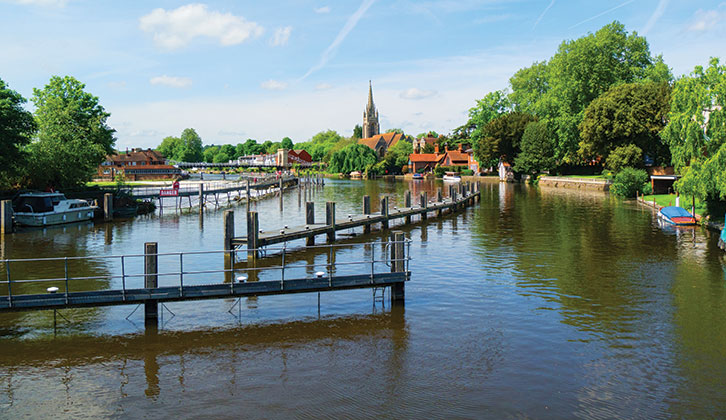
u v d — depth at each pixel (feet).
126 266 86.99
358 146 527.81
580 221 139.54
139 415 37.50
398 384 41.96
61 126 201.36
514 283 73.56
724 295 66.80
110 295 54.65
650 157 244.83
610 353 48.11
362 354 48.03
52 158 166.61
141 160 600.80
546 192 253.24
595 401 39.14
